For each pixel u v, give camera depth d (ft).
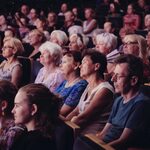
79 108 14.92
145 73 16.72
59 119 10.19
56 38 24.44
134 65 11.97
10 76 20.06
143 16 40.37
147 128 11.85
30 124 9.41
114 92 14.16
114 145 11.83
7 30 30.94
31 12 44.37
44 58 18.42
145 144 11.90
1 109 10.09
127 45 18.57
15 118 9.52
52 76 17.92
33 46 25.67
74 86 15.75
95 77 14.49
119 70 12.02
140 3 43.45
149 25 33.78
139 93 12.21
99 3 49.96
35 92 9.33
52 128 9.37
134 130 11.78
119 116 12.37
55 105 9.43
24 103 9.33
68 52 16.08
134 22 40.22
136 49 18.43
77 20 41.81
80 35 22.81
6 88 10.18
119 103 12.62
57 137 10.29
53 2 51.85
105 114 14.17
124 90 12.13
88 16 40.52
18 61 20.40
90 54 14.47
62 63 16.11
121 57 12.17
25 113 9.34
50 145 9.11
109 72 18.25
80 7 51.21
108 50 19.95
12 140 9.49
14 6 49.62
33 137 9.11
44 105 9.32
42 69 19.04
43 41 25.26
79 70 16.05
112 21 40.63
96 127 14.14
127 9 43.96
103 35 20.12
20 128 9.53
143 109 11.82
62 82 17.26
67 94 15.79
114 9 44.45
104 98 14.06
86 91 14.88
